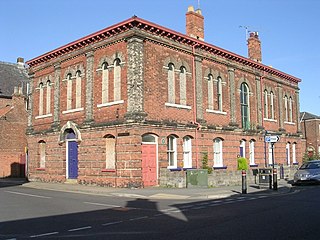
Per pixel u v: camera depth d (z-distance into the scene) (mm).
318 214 10914
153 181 20641
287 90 35531
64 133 24891
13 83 43594
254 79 30297
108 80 21906
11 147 36031
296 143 36125
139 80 20141
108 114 21516
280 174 28359
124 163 20062
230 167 26141
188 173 20406
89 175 22359
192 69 23969
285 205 13094
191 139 23328
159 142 20984
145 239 7969
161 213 11828
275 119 32875
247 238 7840
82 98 23750
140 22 20234
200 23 26797
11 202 15172
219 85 26484
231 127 26656
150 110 20641
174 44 22641
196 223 9812
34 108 28594
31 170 28281
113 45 21766
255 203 13945
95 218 11008
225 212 11680
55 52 25766
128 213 11945
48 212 12336
